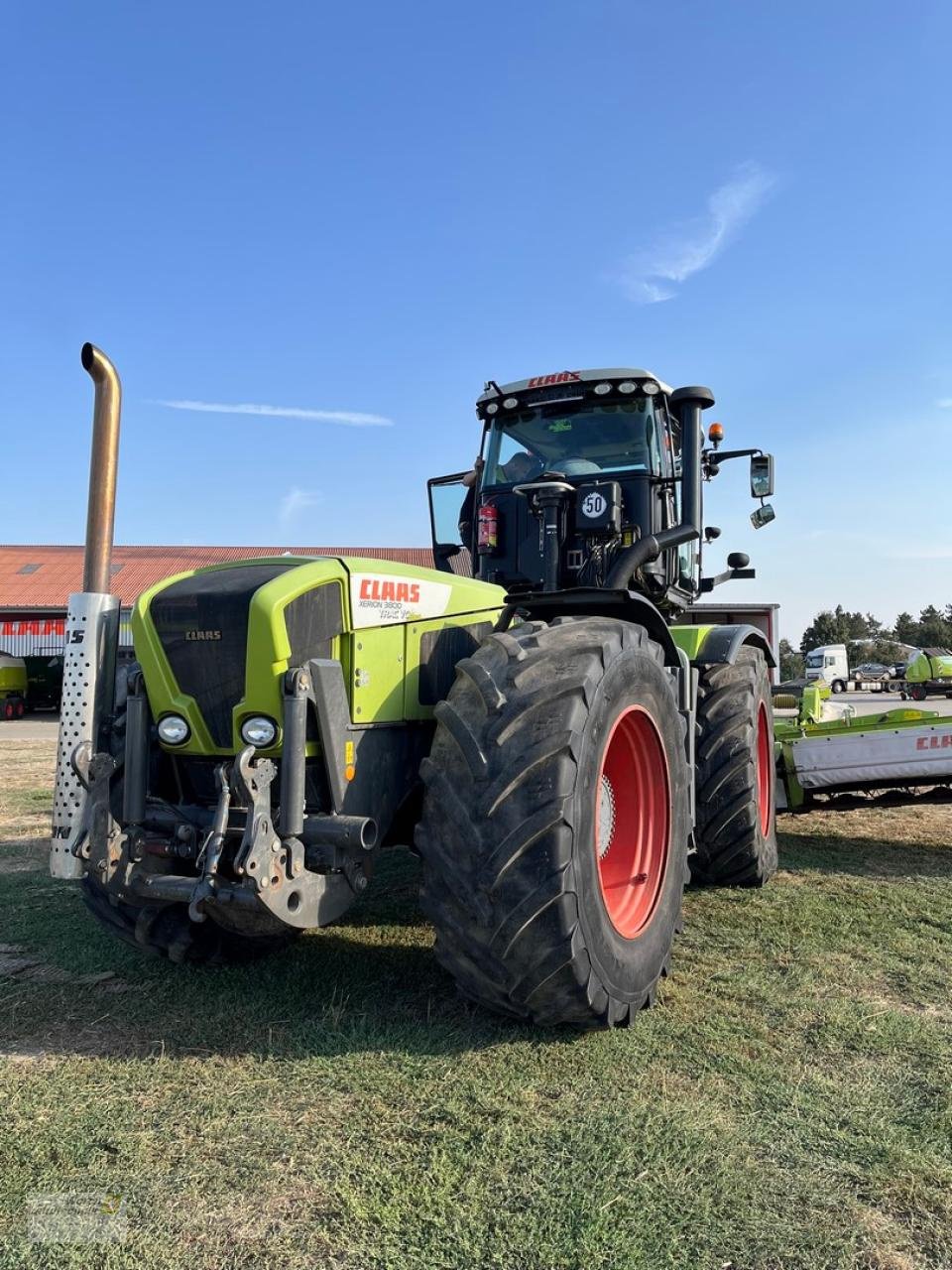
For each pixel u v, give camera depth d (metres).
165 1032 2.87
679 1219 1.90
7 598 29.83
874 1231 1.87
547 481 4.09
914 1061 2.63
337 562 3.02
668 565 4.69
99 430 2.81
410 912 4.21
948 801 5.46
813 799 5.68
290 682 2.69
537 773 2.59
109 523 2.82
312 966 3.43
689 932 3.89
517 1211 1.93
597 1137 2.19
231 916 3.03
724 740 4.55
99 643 2.77
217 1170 2.09
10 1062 2.67
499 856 2.53
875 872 5.04
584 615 3.51
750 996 3.13
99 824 2.71
